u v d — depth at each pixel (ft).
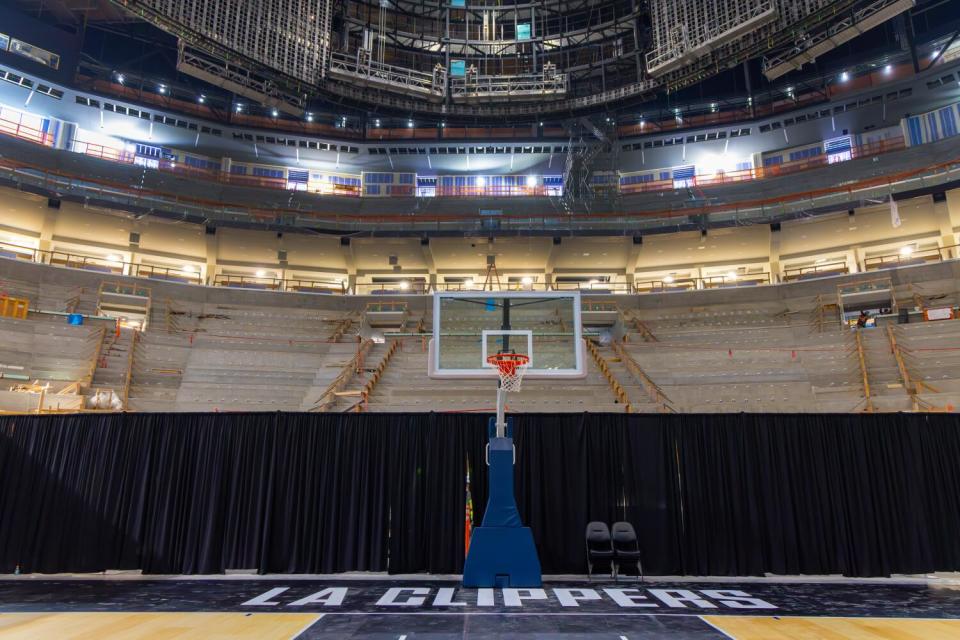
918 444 31.89
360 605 23.84
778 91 107.45
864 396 53.47
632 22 105.50
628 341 74.69
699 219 94.43
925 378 54.60
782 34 77.92
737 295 86.58
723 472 31.96
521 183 116.47
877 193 85.46
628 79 110.32
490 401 53.57
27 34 95.09
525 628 20.49
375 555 31.07
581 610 23.13
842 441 32.12
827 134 105.09
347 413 32.83
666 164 113.39
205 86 107.45
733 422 32.60
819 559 30.81
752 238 96.58
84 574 30.45
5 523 30.96
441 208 104.94
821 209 88.28
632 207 103.60
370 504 31.83
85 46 103.50
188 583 28.40
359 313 86.99
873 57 101.96
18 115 95.30
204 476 31.83
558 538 31.14
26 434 32.17
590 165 111.75
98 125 100.78
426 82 101.81
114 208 86.53
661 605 24.06
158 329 75.31
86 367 56.44
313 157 112.98
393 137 114.73
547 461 32.14
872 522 30.99
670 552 30.86
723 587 27.94
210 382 58.65
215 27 79.82
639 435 32.53
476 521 31.40
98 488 31.48
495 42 110.11
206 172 107.14
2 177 80.02
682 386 56.80
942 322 60.64
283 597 25.32
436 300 33.88
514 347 32.94
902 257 90.17
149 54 103.35
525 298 33.96
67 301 72.90
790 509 31.32
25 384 52.49
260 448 32.35
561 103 104.47
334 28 106.32
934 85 96.78
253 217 95.50
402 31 112.16
